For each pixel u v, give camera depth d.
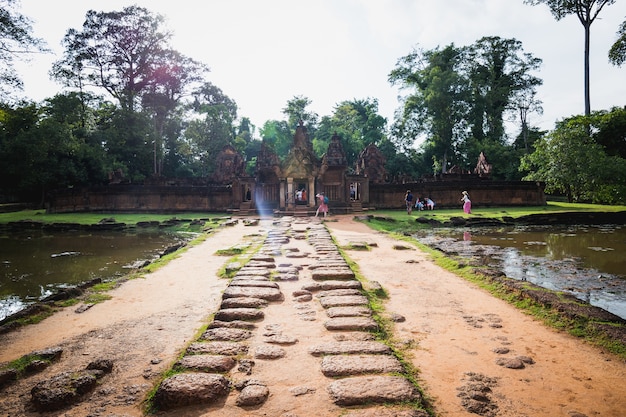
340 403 3.16
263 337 4.62
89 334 4.95
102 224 19.83
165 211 26.59
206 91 51.97
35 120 31.89
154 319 5.52
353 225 18.12
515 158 42.53
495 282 7.18
